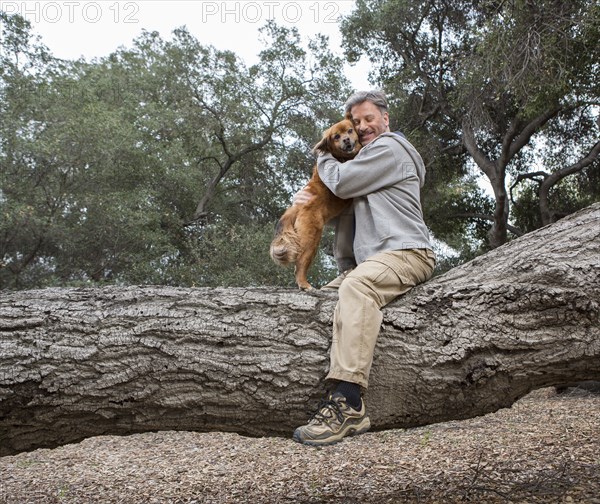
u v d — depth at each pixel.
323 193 3.36
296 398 2.97
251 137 19.58
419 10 15.39
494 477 4.50
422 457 5.61
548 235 3.43
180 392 2.99
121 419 3.05
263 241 15.63
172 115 18.62
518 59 10.78
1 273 15.70
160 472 5.86
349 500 4.21
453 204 18.75
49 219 14.30
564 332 3.09
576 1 10.81
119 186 16.53
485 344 3.03
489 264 3.37
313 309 3.10
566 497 3.79
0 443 3.05
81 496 5.04
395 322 3.02
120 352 2.98
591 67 11.73
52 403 2.94
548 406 8.70
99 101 16.81
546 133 16.62
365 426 2.72
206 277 15.36
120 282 15.67
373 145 3.11
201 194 19.20
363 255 3.08
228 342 3.01
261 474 5.47
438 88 15.44
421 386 3.01
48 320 3.05
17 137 13.73
